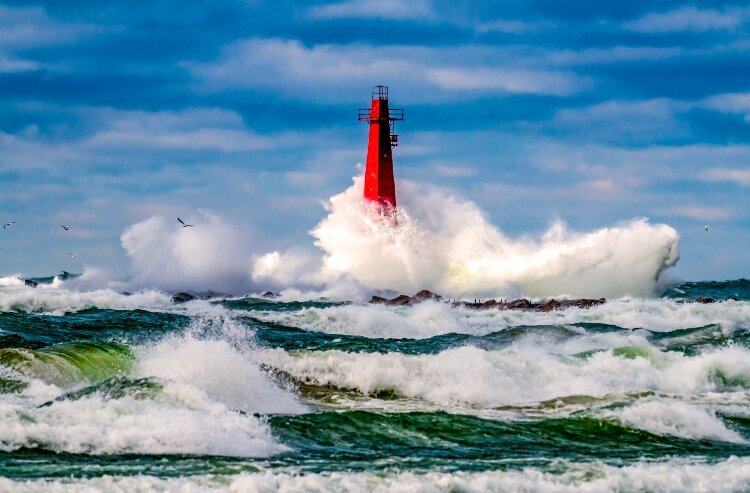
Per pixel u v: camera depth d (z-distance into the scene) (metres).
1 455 46.88
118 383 57.91
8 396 60.22
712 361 82.62
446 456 54.12
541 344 98.56
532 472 50.00
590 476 50.03
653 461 55.41
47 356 69.44
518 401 72.31
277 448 53.19
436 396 73.25
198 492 43.38
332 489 45.06
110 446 49.28
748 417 68.50
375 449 55.03
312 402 70.38
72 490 42.31
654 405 65.69
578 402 71.25
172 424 52.00
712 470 52.81
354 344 94.44
